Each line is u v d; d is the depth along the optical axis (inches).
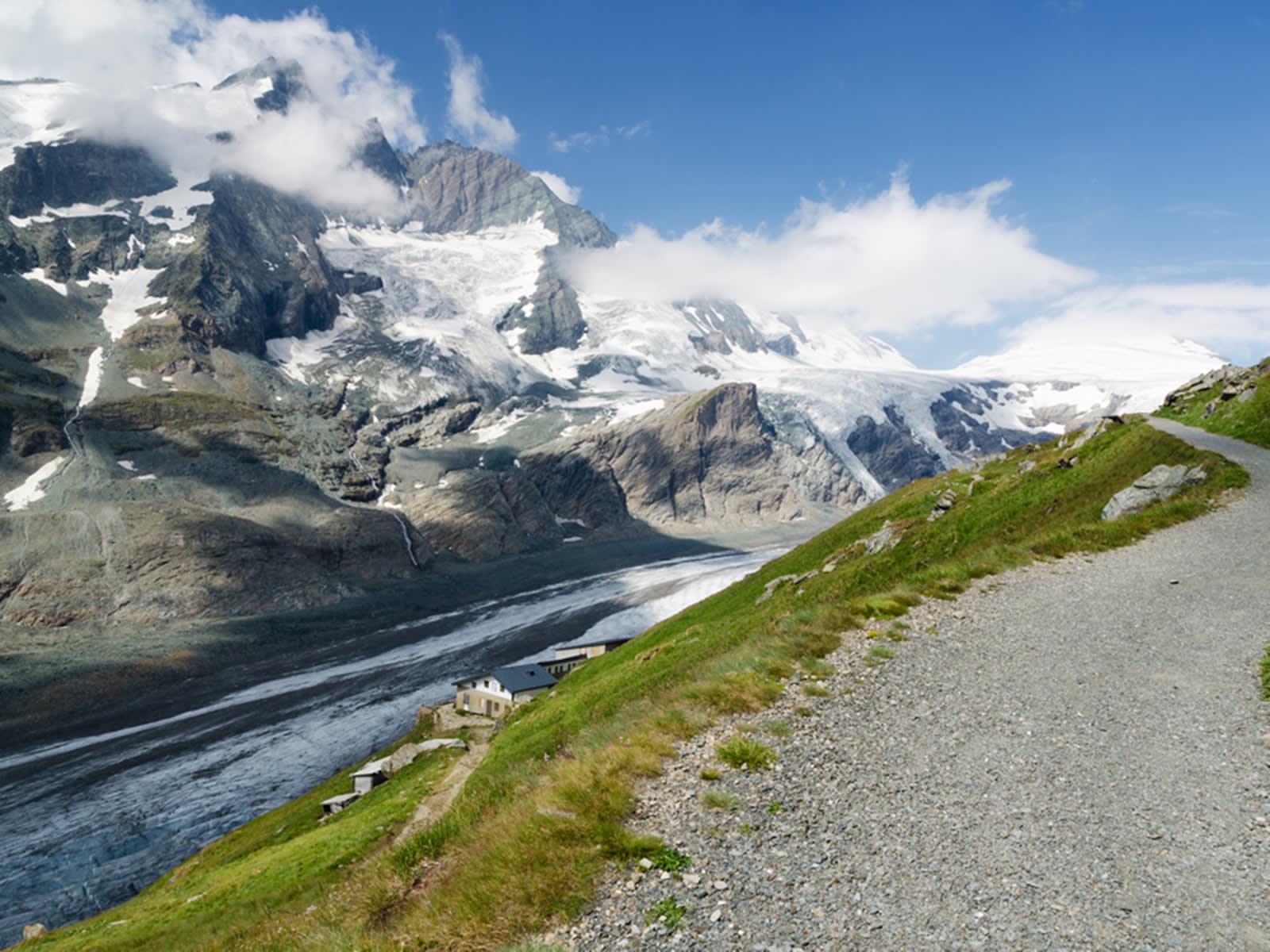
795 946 344.5
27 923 2723.9
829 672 719.1
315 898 976.9
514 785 600.1
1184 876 374.0
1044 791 472.7
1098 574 1037.2
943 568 1148.5
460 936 393.1
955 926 348.8
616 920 379.9
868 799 478.3
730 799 482.9
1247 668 652.7
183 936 1207.6
